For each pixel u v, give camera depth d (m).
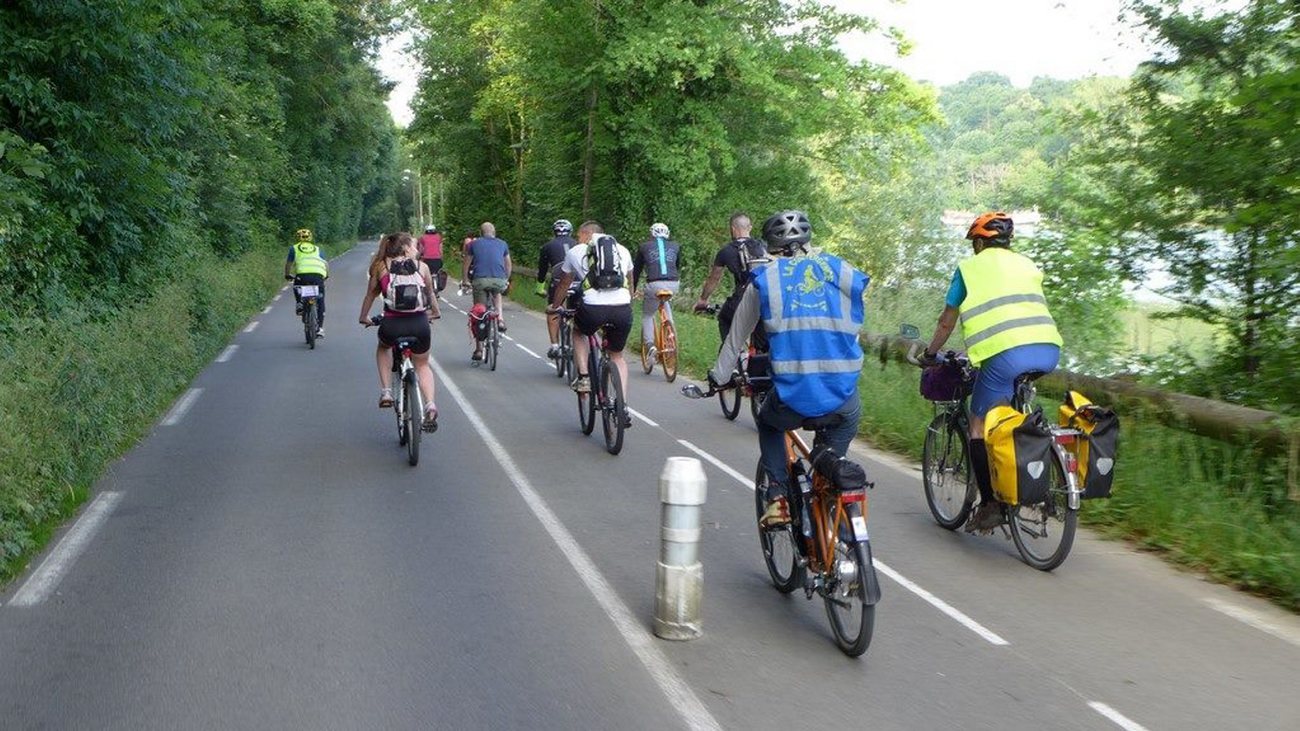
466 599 5.40
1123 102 10.02
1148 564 6.11
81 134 11.61
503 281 14.59
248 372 14.02
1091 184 10.19
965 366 6.52
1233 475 6.83
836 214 24.92
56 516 6.78
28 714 4.07
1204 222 9.37
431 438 9.66
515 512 7.11
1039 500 5.72
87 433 7.77
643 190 25.55
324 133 45.91
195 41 13.85
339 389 12.55
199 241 19.92
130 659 4.60
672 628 4.87
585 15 24.80
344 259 59.62
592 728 3.97
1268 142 8.53
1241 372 8.80
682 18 22.94
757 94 24.41
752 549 6.41
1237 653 4.75
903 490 7.91
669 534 4.88
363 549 6.23
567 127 26.92
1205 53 9.66
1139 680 4.45
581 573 5.83
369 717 4.05
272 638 4.85
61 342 8.09
